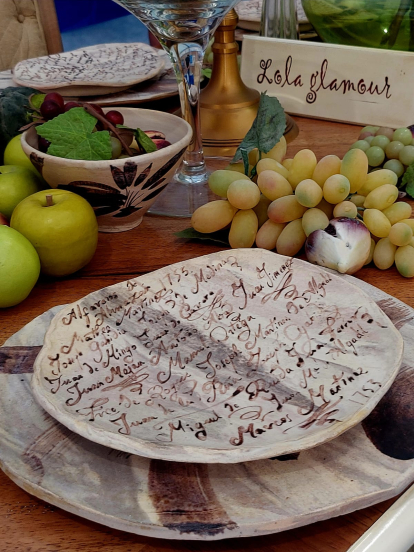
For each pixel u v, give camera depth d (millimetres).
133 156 637
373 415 380
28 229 571
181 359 442
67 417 346
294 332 462
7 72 1155
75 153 604
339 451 353
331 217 627
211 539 307
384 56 879
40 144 663
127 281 509
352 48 904
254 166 696
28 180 687
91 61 1122
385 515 335
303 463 345
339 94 952
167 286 514
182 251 674
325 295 488
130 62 1112
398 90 887
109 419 368
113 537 330
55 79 1002
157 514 313
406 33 899
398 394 397
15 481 342
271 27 1065
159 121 739
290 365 428
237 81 912
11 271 536
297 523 311
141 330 469
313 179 618
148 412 380
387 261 603
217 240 660
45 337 433
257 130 674
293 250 621
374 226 591
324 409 372
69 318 459
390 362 398
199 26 691
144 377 419
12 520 342
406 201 738
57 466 346
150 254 671
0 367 427
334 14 937
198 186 819
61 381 404
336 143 904
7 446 359
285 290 505
